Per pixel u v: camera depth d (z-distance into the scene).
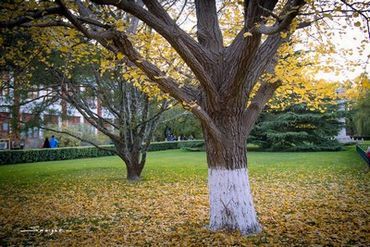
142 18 3.86
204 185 9.69
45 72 9.42
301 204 6.73
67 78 9.59
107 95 10.61
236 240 4.40
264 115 23.94
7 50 7.12
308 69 5.62
